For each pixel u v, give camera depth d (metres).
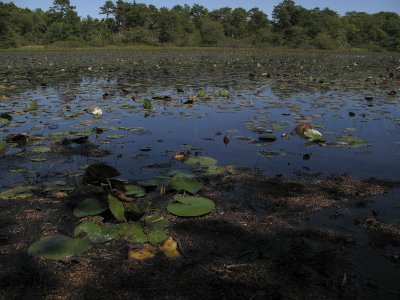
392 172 4.27
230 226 3.11
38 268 2.57
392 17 62.00
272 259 2.65
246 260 2.64
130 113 7.40
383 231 3.00
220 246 2.83
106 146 5.25
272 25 61.09
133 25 58.88
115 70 17.59
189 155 4.87
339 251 2.74
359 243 2.85
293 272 2.51
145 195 3.67
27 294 2.32
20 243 2.87
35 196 3.67
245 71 17.16
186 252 2.75
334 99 9.02
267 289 2.35
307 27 56.62
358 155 4.86
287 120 6.77
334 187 3.84
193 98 8.96
